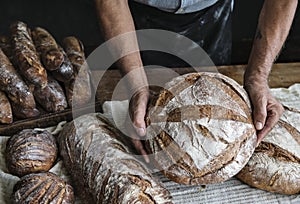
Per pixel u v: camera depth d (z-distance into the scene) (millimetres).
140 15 1430
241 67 1437
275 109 1076
